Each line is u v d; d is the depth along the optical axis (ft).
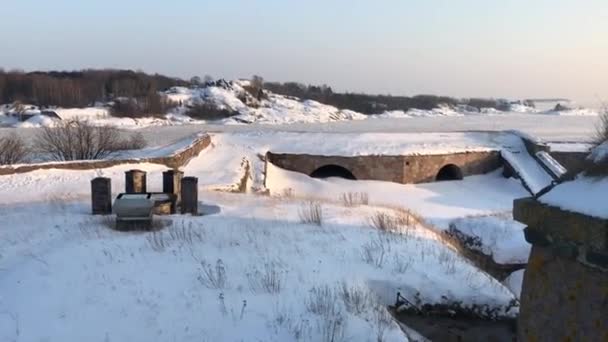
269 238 35.06
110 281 26.50
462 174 110.42
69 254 30.60
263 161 98.17
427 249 33.68
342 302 24.29
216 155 97.71
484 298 26.91
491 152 112.37
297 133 118.42
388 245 33.86
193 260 29.86
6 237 35.58
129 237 34.76
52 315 22.81
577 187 9.66
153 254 30.83
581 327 9.21
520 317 11.03
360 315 23.08
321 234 36.45
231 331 21.56
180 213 44.57
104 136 112.98
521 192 99.86
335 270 28.81
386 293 27.20
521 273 37.60
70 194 53.83
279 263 29.58
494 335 24.23
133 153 104.99
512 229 43.98
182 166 81.92
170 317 22.72
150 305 23.81
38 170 67.46
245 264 29.35
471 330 24.76
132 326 21.97
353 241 34.71
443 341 23.59
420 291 27.17
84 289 25.50
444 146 111.14
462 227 47.01
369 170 105.60
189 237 34.65
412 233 37.70
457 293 27.09
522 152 113.39
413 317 25.95
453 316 26.27
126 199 37.50
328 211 45.91
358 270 29.04
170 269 28.30
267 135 116.16
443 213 78.64
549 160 105.70
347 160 105.29
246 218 42.14
